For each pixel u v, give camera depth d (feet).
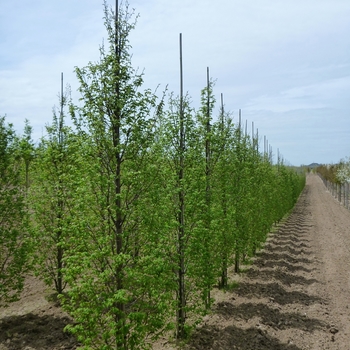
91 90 21.50
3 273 32.04
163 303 20.98
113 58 21.27
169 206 27.30
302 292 39.68
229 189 38.29
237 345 27.09
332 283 42.98
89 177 20.90
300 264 52.54
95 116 21.21
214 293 39.14
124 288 20.95
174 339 28.09
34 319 32.40
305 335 29.09
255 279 44.24
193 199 27.99
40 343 28.19
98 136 21.29
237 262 47.80
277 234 77.51
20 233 31.58
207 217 29.37
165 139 27.78
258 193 54.75
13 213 30.35
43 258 34.96
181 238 27.14
